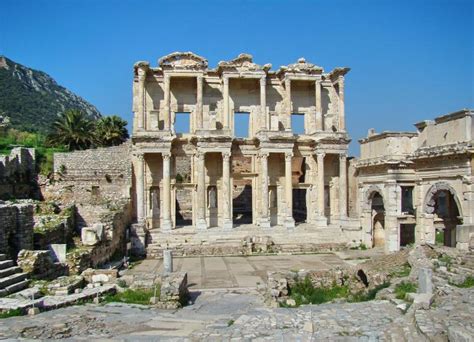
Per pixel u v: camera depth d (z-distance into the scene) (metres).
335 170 59.16
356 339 13.42
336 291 27.25
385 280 26.11
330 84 60.53
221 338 14.24
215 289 31.19
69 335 16.34
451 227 36.09
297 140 57.50
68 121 77.69
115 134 82.06
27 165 55.53
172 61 55.12
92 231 35.91
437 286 20.08
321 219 55.62
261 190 55.00
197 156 54.34
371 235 49.44
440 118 33.25
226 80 55.84
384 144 43.22
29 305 20.00
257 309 21.41
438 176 33.56
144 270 38.94
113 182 56.28
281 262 42.84
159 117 56.66
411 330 13.52
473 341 11.10
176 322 18.55
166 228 52.44
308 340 13.51
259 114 58.56
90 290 24.12
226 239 50.81
